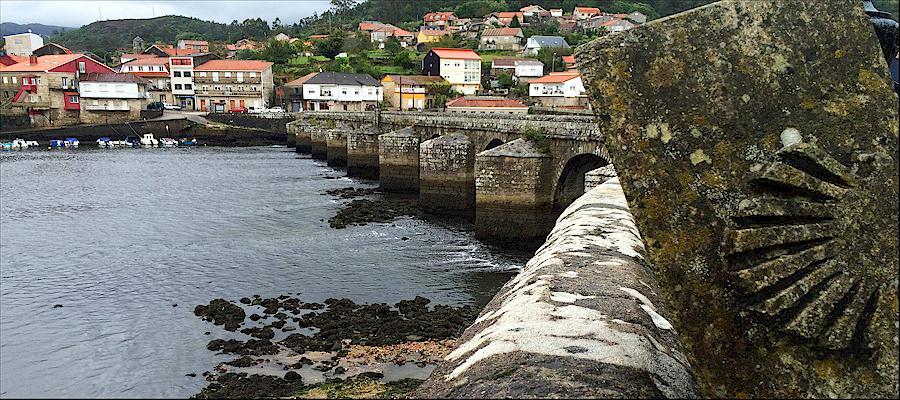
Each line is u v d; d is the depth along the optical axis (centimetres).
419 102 10056
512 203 2984
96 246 2905
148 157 7044
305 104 10538
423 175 3906
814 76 279
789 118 279
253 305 2116
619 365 354
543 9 15950
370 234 3269
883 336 251
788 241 261
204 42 16062
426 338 1839
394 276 2500
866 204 256
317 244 3017
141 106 9288
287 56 13325
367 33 15538
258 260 2694
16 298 2142
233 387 1486
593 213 936
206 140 9094
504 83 10394
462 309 2102
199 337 1820
